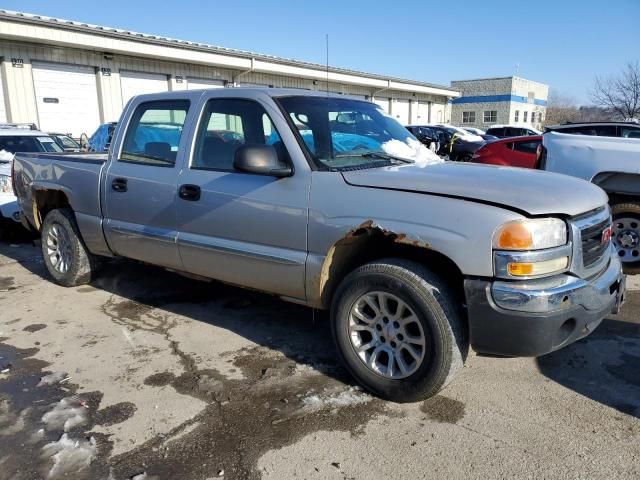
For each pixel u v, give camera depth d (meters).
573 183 3.25
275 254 3.48
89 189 4.80
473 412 3.05
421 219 2.91
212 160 3.91
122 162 4.55
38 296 5.16
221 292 5.20
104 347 3.99
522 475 2.52
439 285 2.91
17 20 15.45
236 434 2.88
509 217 2.73
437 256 3.02
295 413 3.06
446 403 3.15
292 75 24.56
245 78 23.38
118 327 4.37
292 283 3.48
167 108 4.27
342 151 3.62
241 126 3.77
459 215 2.82
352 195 3.15
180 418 3.04
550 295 2.68
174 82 20.86
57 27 16.36
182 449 2.75
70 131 18.17
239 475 2.55
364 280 3.11
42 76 17.20
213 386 3.38
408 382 3.05
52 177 5.21
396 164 3.65
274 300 4.96
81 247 5.24
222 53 21.19
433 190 2.97
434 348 2.91
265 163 3.30
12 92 16.48
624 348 3.86
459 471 2.55
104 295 5.16
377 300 3.14
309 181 3.33
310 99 3.84
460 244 2.79
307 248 3.35
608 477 2.49
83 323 4.46
